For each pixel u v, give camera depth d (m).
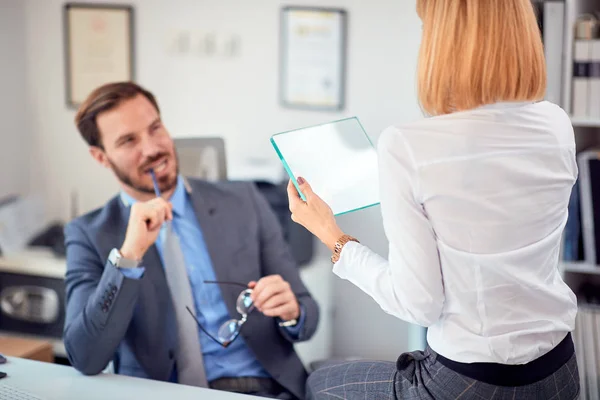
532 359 1.41
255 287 2.09
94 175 3.75
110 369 2.11
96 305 1.86
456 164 1.36
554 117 1.45
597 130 3.01
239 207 2.30
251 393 2.12
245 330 2.15
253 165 3.37
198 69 3.57
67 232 2.15
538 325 1.41
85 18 3.63
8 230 3.43
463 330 1.41
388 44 3.35
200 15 3.53
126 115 2.12
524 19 1.38
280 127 3.52
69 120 3.74
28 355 2.56
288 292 2.11
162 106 3.64
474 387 1.41
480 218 1.37
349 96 3.43
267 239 2.35
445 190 1.36
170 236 2.15
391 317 3.46
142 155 2.13
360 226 3.45
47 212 3.82
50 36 3.70
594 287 2.95
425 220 1.38
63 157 3.78
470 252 1.37
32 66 3.74
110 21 3.61
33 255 3.35
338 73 3.42
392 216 1.39
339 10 3.37
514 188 1.38
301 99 3.47
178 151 2.52
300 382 2.17
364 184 1.64
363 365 1.70
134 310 2.05
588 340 2.67
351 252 1.50
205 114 3.60
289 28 3.43
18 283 3.25
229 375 2.14
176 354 2.09
